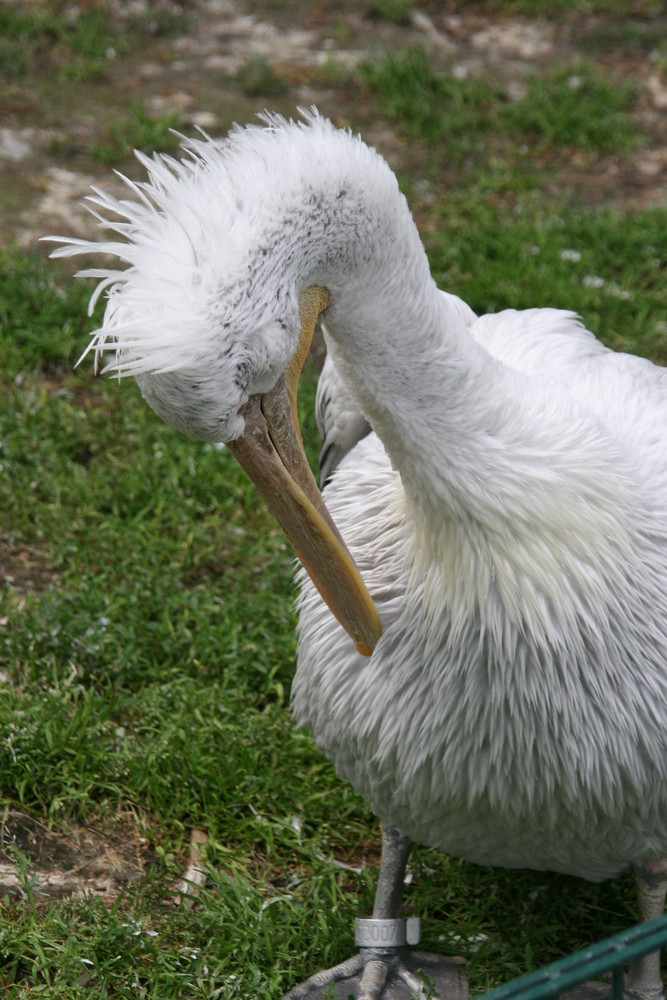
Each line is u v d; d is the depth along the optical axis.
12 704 4.69
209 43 10.49
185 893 4.11
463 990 3.95
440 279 7.50
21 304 7.15
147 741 4.73
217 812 4.50
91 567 5.59
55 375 6.89
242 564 5.76
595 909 4.25
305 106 9.62
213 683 5.05
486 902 4.25
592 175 8.92
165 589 5.42
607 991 3.90
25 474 5.95
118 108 9.55
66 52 10.18
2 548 5.65
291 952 4.04
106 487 5.96
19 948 3.78
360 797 4.62
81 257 7.84
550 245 7.79
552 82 9.84
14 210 8.30
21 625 5.11
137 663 5.05
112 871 4.20
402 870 4.04
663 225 8.07
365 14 10.96
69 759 4.53
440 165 8.96
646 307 7.27
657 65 10.24
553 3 11.05
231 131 3.21
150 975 3.81
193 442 6.42
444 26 10.84
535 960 4.10
